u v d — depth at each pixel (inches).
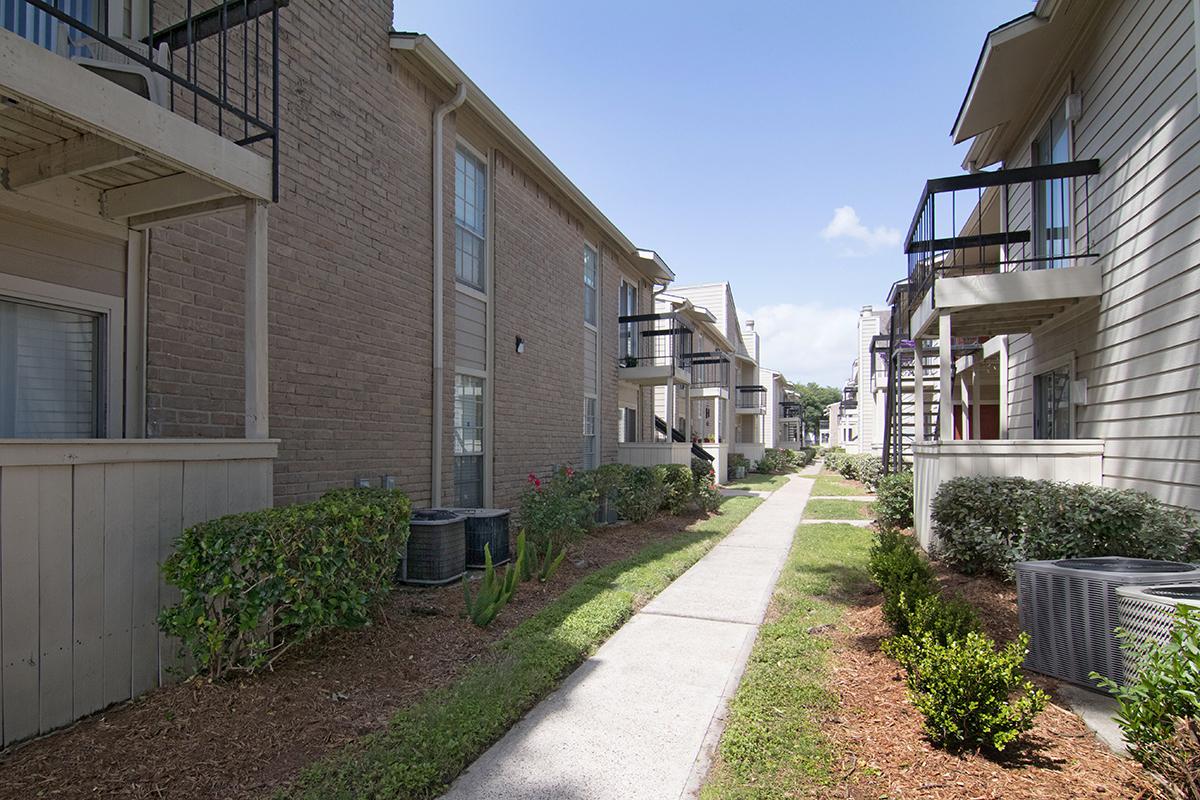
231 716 126.3
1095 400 290.2
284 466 217.2
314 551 142.9
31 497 117.1
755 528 434.0
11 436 153.5
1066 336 326.6
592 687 157.5
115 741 116.3
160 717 124.9
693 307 780.0
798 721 133.5
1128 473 256.5
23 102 111.3
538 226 417.4
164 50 180.2
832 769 114.6
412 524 235.9
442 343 303.3
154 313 177.6
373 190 262.8
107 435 167.5
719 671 168.1
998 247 510.3
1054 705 141.5
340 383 242.8
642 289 656.4
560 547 307.7
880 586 212.4
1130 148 254.1
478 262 356.5
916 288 374.9
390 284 271.9
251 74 208.1
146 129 129.7
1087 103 294.0
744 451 1200.8
